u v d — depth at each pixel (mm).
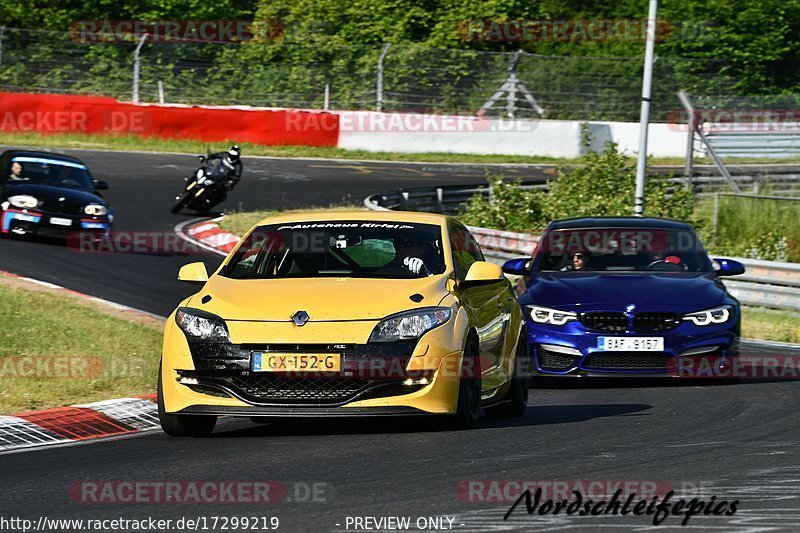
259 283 29016
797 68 171875
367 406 26531
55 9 159875
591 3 175500
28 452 26609
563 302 38156
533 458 24891
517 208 84562
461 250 32000
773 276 59000
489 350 30469
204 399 26938
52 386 34094
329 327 26672
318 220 31938
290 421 30859
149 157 120250
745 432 28750
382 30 159625
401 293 27906
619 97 150000
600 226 43406
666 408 33250
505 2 164750
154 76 138375
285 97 141875
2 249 64562
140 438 28438
